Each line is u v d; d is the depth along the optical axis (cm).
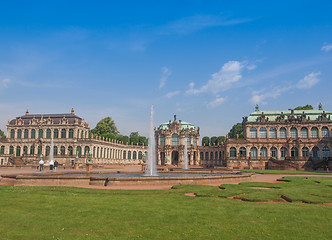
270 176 6138
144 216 1961
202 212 2084
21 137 14725
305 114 13562
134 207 2230
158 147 16825
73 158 13425
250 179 4903
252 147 13525
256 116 14212
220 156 15575
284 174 7088
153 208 2198
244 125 14088
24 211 2091
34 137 14575
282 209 2200
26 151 14462
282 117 13638
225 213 2062
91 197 2684
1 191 3059
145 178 3756
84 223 1798
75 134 14175
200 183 4028
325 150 12825
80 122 14775
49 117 14450
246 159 12888
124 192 3050
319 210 2175
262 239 1534
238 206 2302
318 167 10950
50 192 3020
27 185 3762
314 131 13250
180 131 16700
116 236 1573
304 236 1580
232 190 3191
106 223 1802
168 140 16762
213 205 2334
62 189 3266
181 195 2856
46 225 1755
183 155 16275
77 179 3888
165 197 2716
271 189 3403
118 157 16300
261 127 13712
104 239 1525
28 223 1792
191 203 2411
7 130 14900
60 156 13550
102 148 14588
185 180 3925
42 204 2327
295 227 1736
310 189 3406
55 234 1597
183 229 1692
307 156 12988
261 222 1839
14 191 3069
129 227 1723
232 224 1792
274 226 1755
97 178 3812
